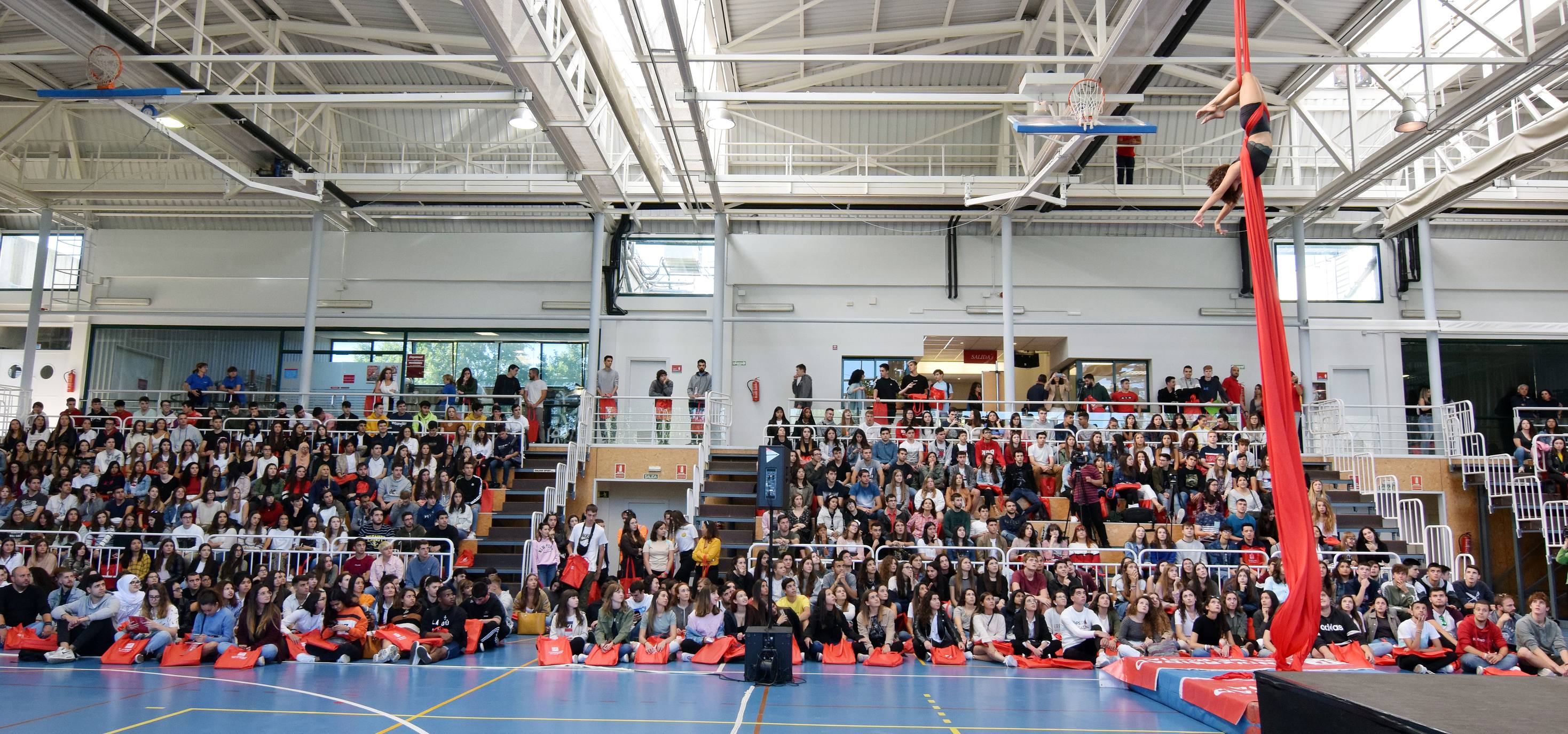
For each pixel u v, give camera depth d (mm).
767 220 23484
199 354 23656
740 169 23344
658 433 22031
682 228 23719
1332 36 18328
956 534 16156
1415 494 19547
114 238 23797
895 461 18812
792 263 23547
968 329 23078
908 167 23312
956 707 9625
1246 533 15773
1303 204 21250
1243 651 12328
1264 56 13477
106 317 23422
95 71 13148
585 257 23531
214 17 18250
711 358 22703
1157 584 13562
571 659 12336
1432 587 13531
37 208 21578
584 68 15961
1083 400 22500
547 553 16266
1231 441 19953
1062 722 8914
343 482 17531
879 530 15516
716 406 21422
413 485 17500
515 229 23688
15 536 15414
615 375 22156
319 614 12648
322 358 23688
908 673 12039
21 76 19484
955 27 18859
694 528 16984
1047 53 19922
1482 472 18750
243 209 22828
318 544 14992
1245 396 22906
